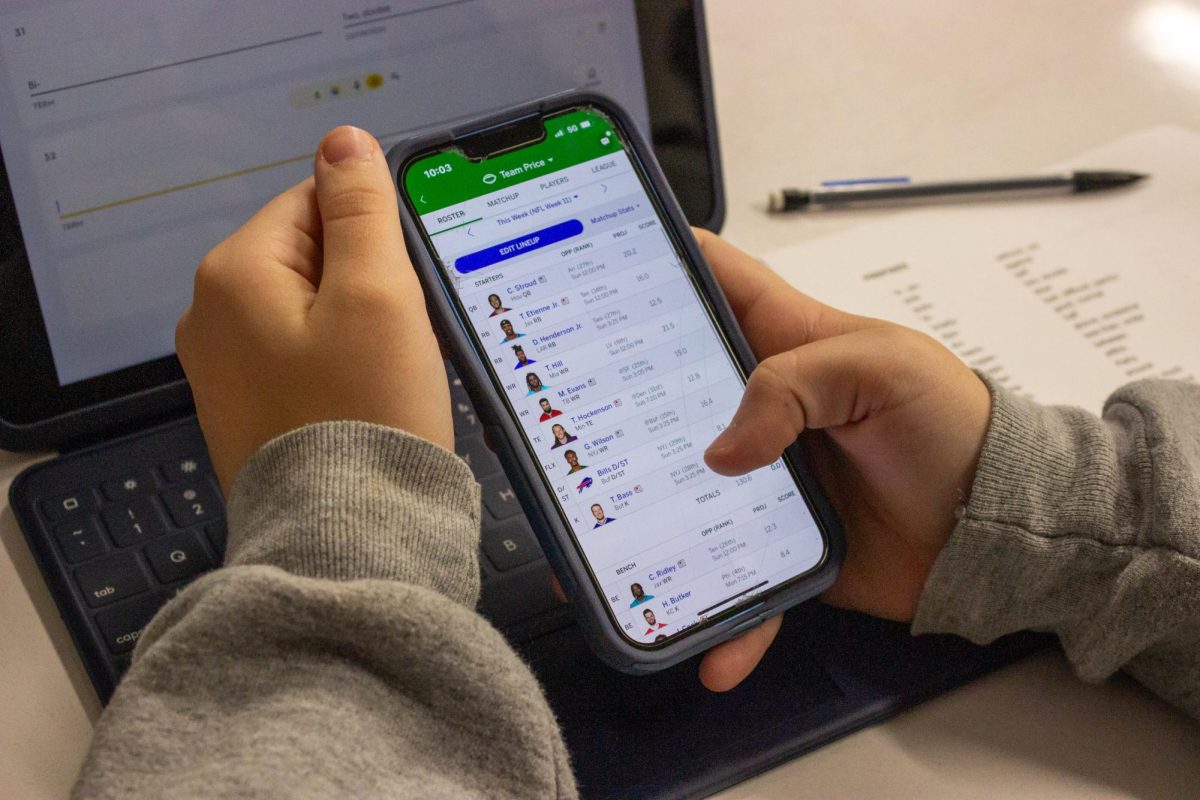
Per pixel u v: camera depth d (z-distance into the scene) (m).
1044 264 0.60
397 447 0.33
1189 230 0.62
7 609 0.44
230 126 0.50
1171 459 0.38
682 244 0.44
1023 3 0.79
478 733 0.30
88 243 0.49
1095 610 0.39
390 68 0.53
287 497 0.32
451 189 0.43
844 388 0.38
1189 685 0.38
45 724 0.40
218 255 0.37
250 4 0.49
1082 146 0.68
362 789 0.27
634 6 0.56
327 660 0.29
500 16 0.54
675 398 0.43
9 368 0.48
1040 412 0.40
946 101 0.72
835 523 0.42
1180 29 0.76
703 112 0.59
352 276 0.35
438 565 0.32
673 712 0.41
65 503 0.47
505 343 0.41
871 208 0.64
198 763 0.27
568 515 0.40
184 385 0.51
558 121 0.44
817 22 0.77
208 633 0.28
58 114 0.47
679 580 0.41
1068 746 0.40
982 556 0.39
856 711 0.40
